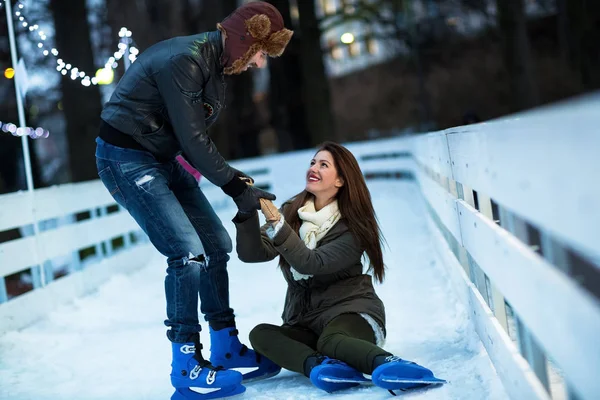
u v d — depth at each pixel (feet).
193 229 10.39
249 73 75.72
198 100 10.02
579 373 5.64
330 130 64.75
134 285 22.91
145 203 10.21
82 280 21.85
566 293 5.76
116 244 33.24
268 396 10.39
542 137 5.79
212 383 10.21
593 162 4.70
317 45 64.64
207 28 67.46
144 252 28.07
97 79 18.45
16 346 15.72
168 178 10.73
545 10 78.28
